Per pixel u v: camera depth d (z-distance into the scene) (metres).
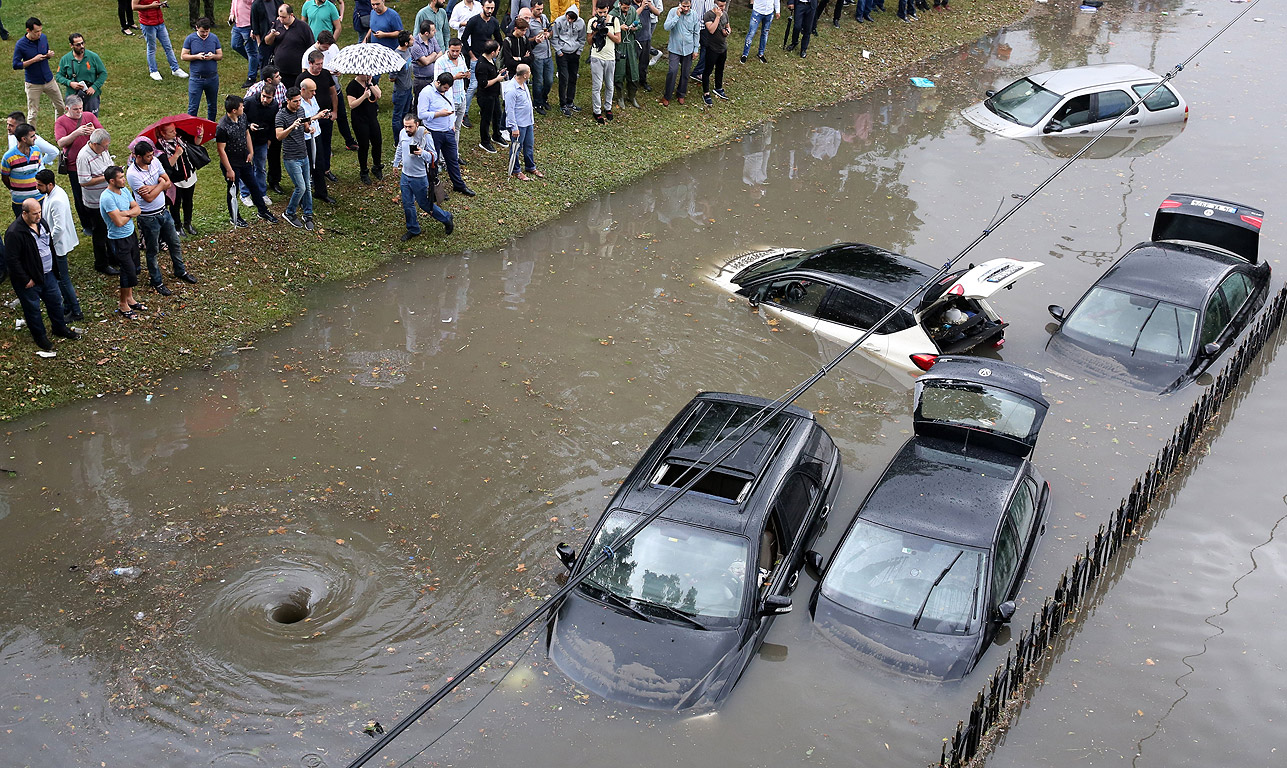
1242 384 13.18
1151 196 18.64
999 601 8.84
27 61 16.47
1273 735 8.03
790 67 24.50
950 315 13.37
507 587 9.37
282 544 9.77
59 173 15.90
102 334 12.73
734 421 10.17
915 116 22.66
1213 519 10.61
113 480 10.57
